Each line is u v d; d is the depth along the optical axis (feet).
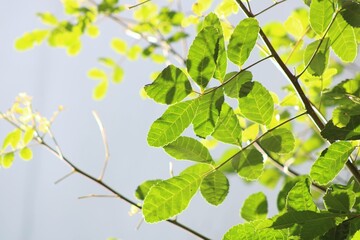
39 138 2.52
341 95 2.03
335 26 1.79
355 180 1.83
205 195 1.78
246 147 1.80
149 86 1.64
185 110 1.66
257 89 1.73
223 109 1.76
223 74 1.68
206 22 1.67
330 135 1.67
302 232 1.63
